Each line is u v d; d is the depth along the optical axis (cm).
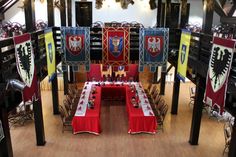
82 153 736
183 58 809
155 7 1213
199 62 695
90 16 1406
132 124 840
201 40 695
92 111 864
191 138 792
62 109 927
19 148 756
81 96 1016
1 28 902
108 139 820
